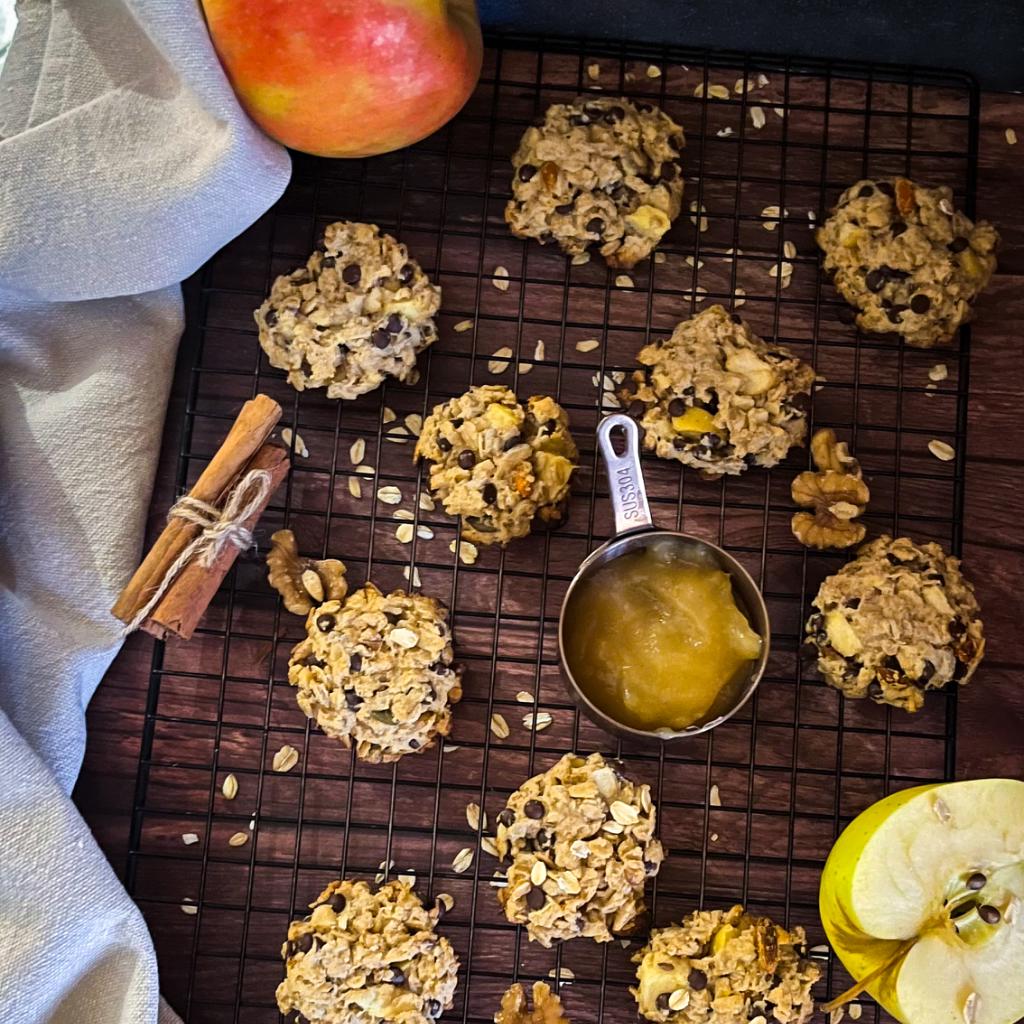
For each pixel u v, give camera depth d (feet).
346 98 1.74
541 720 1.91
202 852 1.90
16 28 1.82
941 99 1.98
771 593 1.92
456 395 1.94
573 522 1.92
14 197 1.75
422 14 1.71
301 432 1.93
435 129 1.84
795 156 1.97
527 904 1.81
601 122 1.90
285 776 1.90
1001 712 1.92
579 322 1.95
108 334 1.89
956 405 1.95
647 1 1.93
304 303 1.86
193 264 1.84
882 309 1.90
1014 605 1.93
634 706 1.77
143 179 1.76
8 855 1.74
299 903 1.89
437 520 1.93
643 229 1.90
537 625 1.92
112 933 1.78
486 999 1.88
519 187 1.89
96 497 1.86
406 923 1.83
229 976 1.88
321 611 1.85
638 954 1.86
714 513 1.93
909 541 1.88
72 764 1.84
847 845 1.79
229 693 1.90
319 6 1.68
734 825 1.90
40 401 1.88
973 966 1.77
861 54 1.98
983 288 1.93
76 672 1.83
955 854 1.76
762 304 1.95
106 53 1.79
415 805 1.90
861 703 1.92
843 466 1.89
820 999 1.89
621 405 1.92
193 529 1.78
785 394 1.86
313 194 1.95
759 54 1.96
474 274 1.95
